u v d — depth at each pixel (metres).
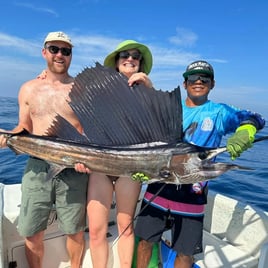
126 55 1.84
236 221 2.19
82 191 1.81
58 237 1.93
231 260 2.03
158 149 1.51
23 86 1.91
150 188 1.89
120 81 1.55
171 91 1.50
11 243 1.84
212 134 1.74
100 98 1.56
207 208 2.40
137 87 1.54
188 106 1.86
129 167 1.54
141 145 1.54
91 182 1.78
